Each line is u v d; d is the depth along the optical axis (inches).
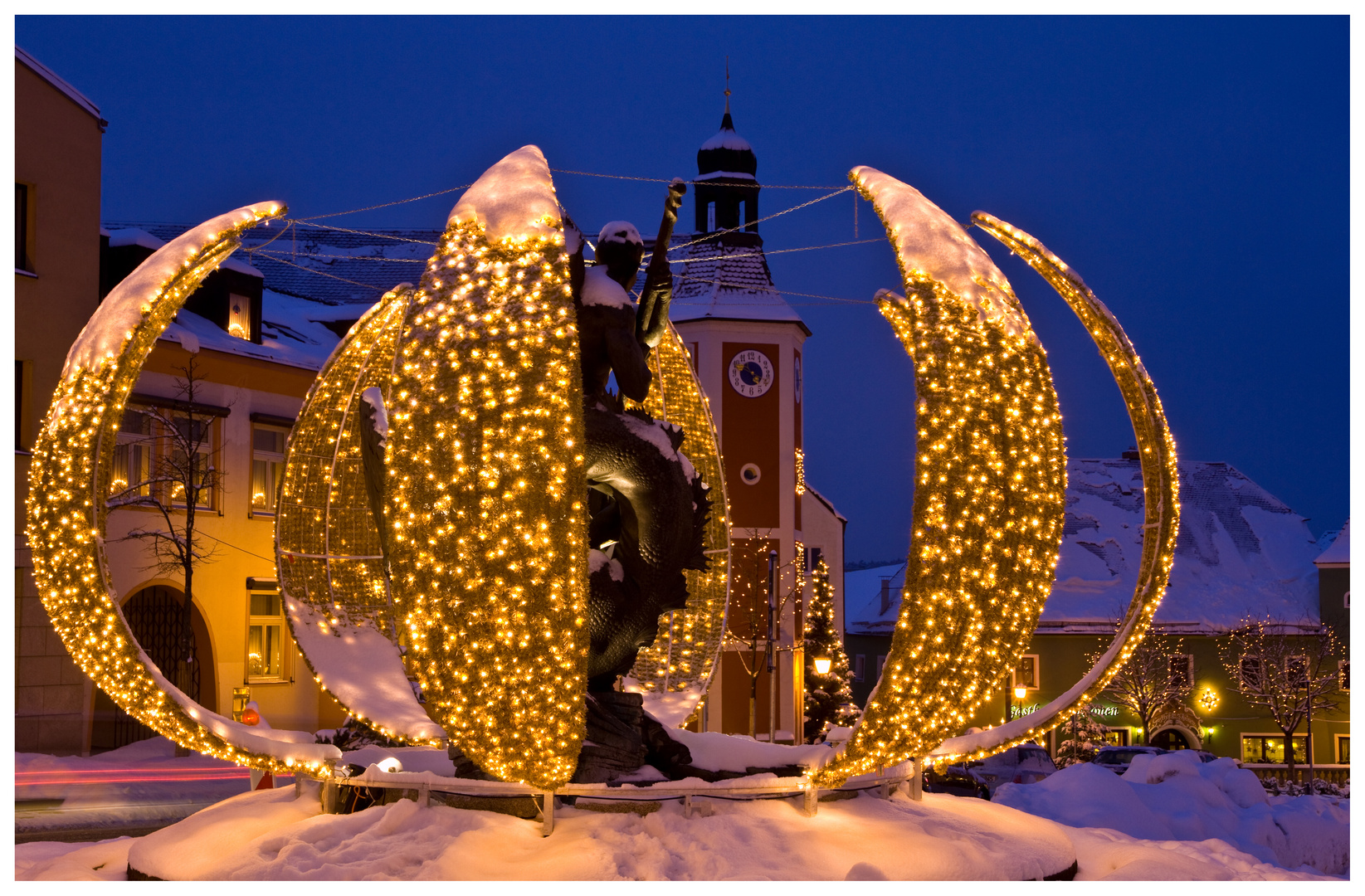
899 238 350.9
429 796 354.6
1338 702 1764.3
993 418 336.5
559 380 319.0
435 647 317.1
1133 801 537.3
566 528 315.9
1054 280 398.0
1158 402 394.0
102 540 366.3
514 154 360.5
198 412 1030.4
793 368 1486.2
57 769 812.6
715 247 1534.2
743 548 1438.2
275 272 1418.6
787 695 1405.0
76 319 963.3
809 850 328.8
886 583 2118.6
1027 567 339.6
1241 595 1875.0
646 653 540.4
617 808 347.9
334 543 491.2
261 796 393.1
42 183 943.7
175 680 1029.8
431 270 334.0
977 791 844.0
